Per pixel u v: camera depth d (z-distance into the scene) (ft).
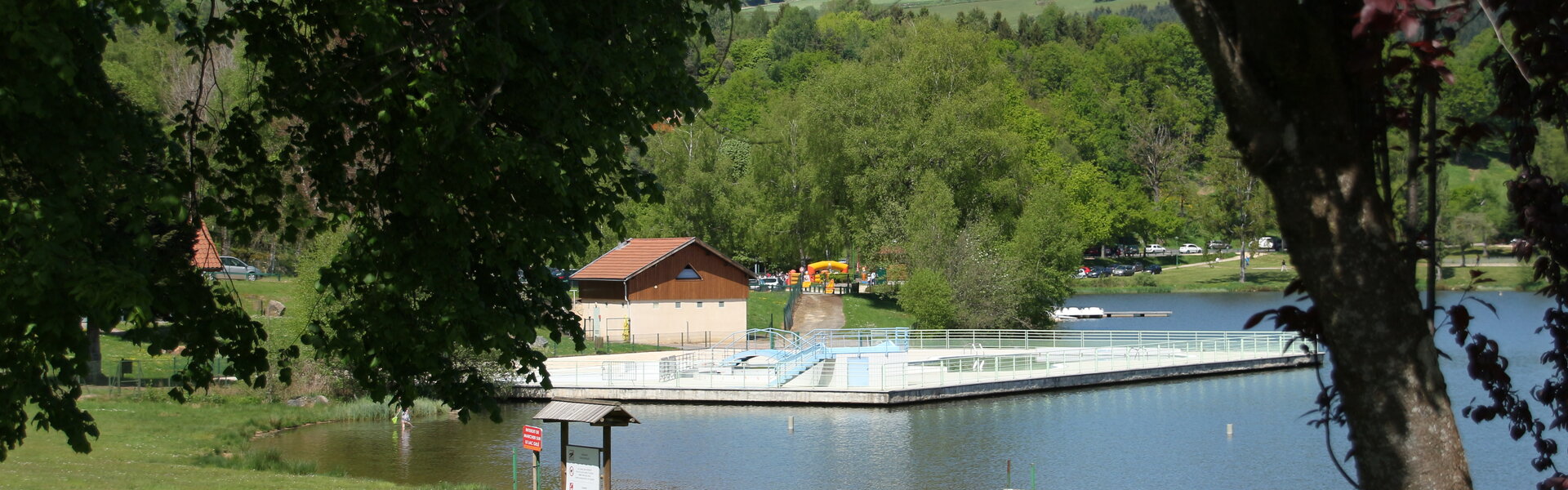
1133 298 284.41
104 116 33.35
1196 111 362.74
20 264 29.37
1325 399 15.06
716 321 188.65
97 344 123.13
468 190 38.11
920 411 121.70
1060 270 198.90
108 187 32.99
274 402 118.11
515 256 38.55
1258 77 13.51
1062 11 548.72
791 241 245.24
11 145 32.04
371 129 38.99
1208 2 13.43
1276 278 306.14
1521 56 14.52
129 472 68.74
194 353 37.93
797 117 236.84
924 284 179.42
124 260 33.53
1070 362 151.94
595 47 38.75
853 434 107.65
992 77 216.74
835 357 149.48
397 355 38.93
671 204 242.58
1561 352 16.39
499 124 40.16
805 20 529.86
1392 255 13.47
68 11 29.86
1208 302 270.26
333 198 39.34
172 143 35.91
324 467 90.33
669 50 42.09
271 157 40.88
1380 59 13.03
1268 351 163.32
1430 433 13.26
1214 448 101.35
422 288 38.91
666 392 127.65
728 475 90.58
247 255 223.10
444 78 35.35
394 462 93.71
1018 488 85.92
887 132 209.36
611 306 181.57
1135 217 333.62
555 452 99.14
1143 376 145.07
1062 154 315.37
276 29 37.27
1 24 27.68
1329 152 13.39
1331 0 13.44
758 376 138.62
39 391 33.45
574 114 38.55
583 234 41.70
